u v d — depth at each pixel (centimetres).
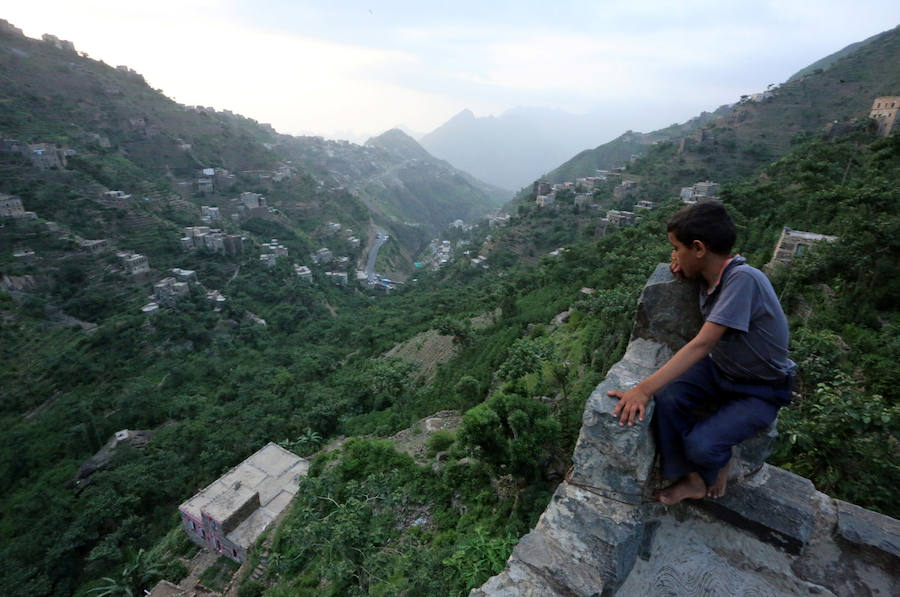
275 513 2150
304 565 1568
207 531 2139
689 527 295
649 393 250
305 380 4897
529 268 7631
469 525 1341
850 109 9200
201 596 1828
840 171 3497
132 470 3288
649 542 283
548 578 250
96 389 5044
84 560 2802
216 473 3262
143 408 4500
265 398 4222
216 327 6688
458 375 3136
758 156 9212
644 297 303
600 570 244
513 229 10125
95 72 13925
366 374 3831
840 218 2484
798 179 3541
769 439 290
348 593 1155
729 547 286
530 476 1363
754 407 263
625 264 3122
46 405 4881
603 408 260
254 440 3462
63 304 6278
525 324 3569
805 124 9569
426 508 1515
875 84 9525
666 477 280
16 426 4531
